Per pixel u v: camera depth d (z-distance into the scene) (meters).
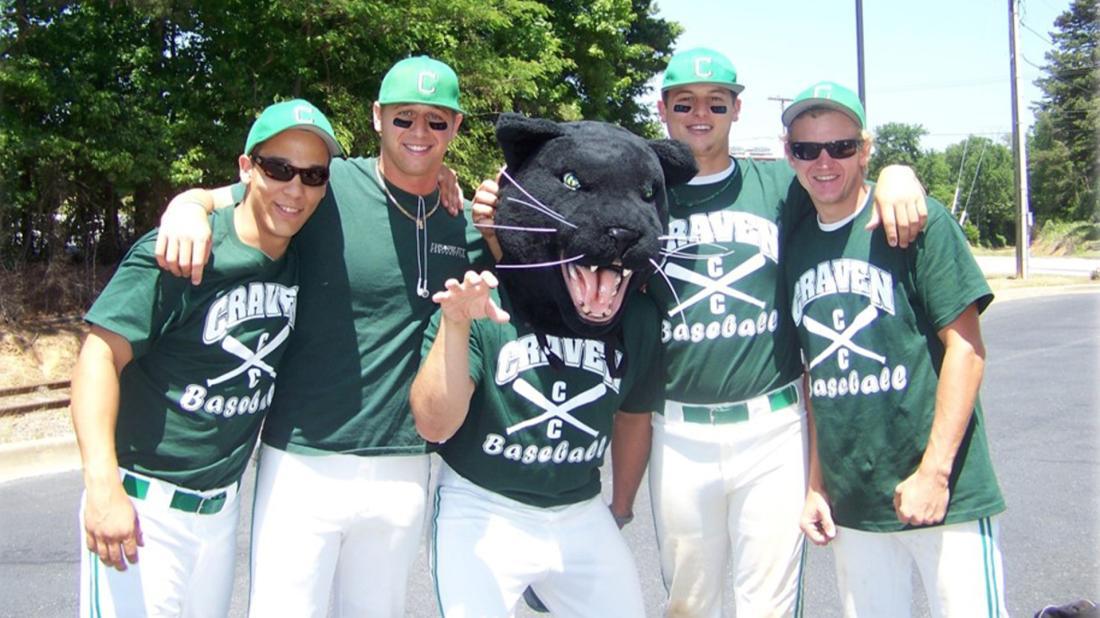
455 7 13.48
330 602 3.63
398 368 3.39
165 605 3.12
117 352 3.00
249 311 3.15
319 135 3.10
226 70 12.27
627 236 3.01
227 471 3.23
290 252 3.32
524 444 3.17
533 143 3.29
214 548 3.24
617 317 3.27
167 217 3.00
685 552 3.85
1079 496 6.41
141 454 3.12
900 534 3.33
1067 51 59.16
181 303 3.05
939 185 91.56
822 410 3.41
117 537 2.86
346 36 13.01
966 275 3.15
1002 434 8.23
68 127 11.58
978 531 3.22
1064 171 57.41
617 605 3.32
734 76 3.77
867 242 3.33
